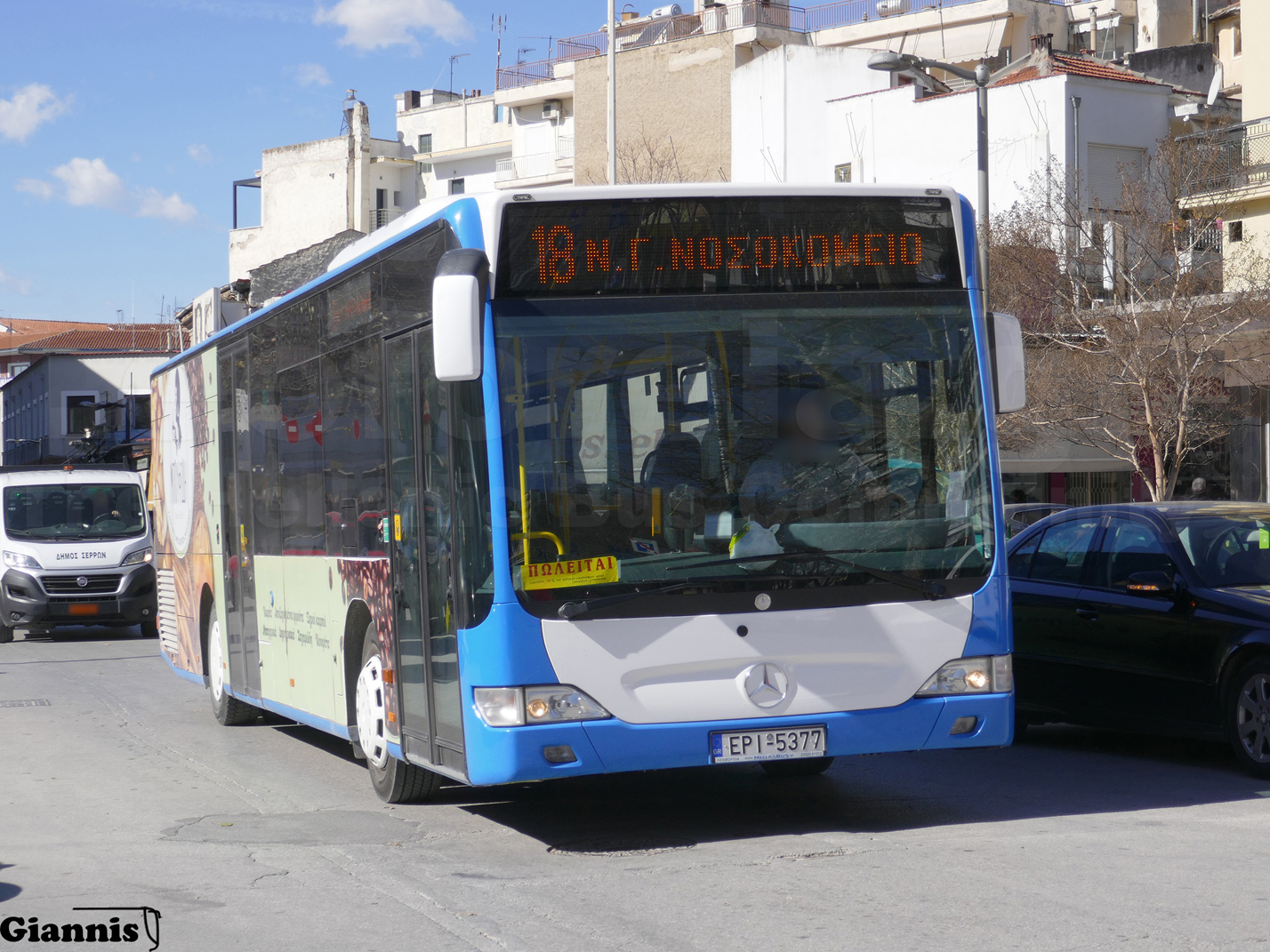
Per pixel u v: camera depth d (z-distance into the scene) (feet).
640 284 24.72
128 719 46.24
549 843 25.67
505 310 24.17
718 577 24.31
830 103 168.86
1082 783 31.04
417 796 30.07
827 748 24.48
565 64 258.16
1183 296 98.07
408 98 309.83
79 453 193.67
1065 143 137.18
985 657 25.49
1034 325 105.50
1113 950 17.74
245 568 40.09
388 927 19.92
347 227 291.17
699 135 201.87
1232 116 142.41
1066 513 37.11
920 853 23.72
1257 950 17.60
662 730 23.89
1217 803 28.22
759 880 22.02
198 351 45.68
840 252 25.54
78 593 82.33
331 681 32.71
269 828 27.63
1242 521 34.30
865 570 24.89
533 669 23.62
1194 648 32.12
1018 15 218.79
